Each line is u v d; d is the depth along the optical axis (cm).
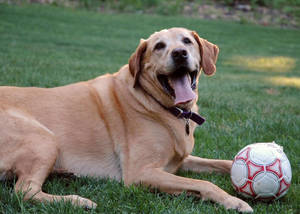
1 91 348
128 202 294
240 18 2238
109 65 977
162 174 323
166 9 2238
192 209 283
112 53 1245
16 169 314
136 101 359
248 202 310
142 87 368
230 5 2405
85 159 349
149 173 326
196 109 394
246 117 580
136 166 335
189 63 356
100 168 352
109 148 354
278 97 793
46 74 742
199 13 2244
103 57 1145
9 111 330
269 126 531
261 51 1579
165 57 354
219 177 371
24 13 1803
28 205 283
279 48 1664
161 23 1927
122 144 353
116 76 391
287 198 315
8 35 1329
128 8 2225
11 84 612
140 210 283
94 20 1877
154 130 346
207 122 542
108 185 326
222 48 1572
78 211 270
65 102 359
